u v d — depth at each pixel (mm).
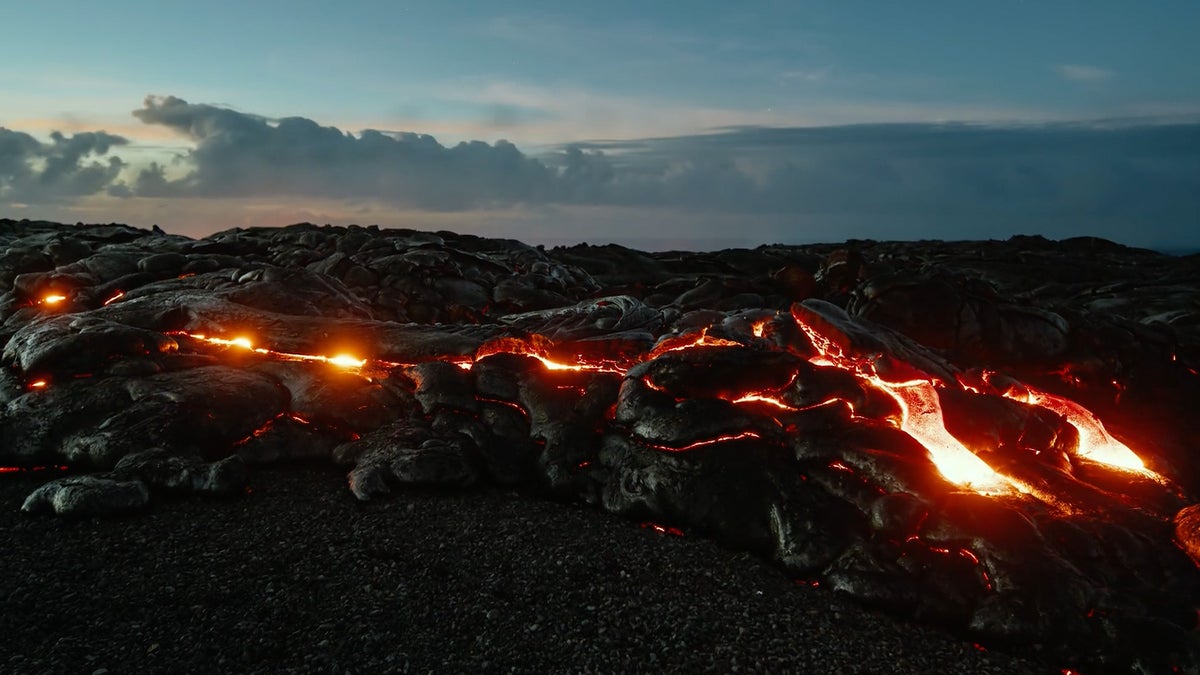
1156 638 7906
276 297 15328
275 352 13297
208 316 13703
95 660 6781
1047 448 11531
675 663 7270
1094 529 9484
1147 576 8984
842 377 11062
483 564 8844
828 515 9711
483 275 23172
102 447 10414
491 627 7645
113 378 11672
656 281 27359
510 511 10344
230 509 9852
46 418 10875
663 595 8430
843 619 8375
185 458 10383
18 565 8289
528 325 16234
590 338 13898
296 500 10219
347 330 13375
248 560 8617
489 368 12359
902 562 9016
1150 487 11086
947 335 15234
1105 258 34969
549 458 11164
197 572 8320
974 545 8906
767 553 9773
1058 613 8203
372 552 8938
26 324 13430
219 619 7484
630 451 10867
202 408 11109
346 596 8016
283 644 7164
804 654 7582
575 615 7945
